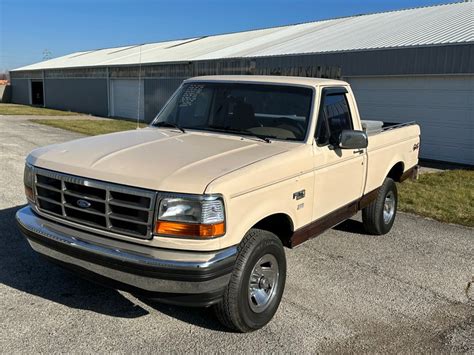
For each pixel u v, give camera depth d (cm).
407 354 351
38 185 366
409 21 1889
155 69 2686
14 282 434
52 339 344
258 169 346
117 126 2242
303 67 1747
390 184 627
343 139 426
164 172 322
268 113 443
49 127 2080
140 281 316
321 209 444
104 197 328
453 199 868
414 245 605
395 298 445
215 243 312
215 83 489
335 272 500
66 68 3781
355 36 1830
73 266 351
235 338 360
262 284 372
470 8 1869
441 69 1355
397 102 1502
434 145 1430
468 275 511
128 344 343
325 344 359
